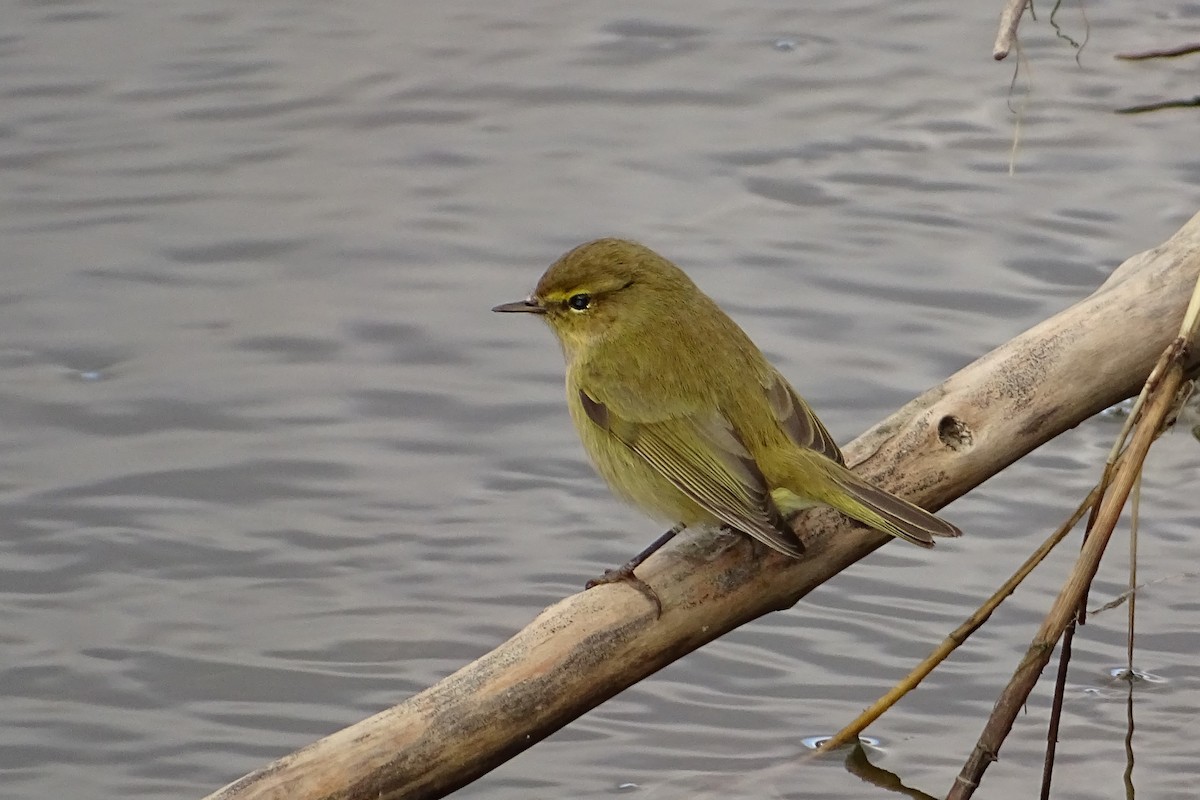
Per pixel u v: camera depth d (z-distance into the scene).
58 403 14.13
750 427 9.73
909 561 12.67
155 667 11.62
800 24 19.17
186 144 17.36
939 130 17.30
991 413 9.52
